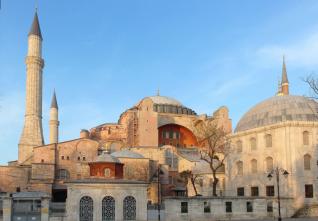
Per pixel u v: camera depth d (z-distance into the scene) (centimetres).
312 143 6538
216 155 8681
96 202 5122
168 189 8800
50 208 5766
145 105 10769
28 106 10294
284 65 9106
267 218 6038
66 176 9231
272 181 6594
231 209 5900
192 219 5669
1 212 5262
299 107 7038
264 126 6869
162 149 9738
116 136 11231
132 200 5256
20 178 8819
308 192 6384
